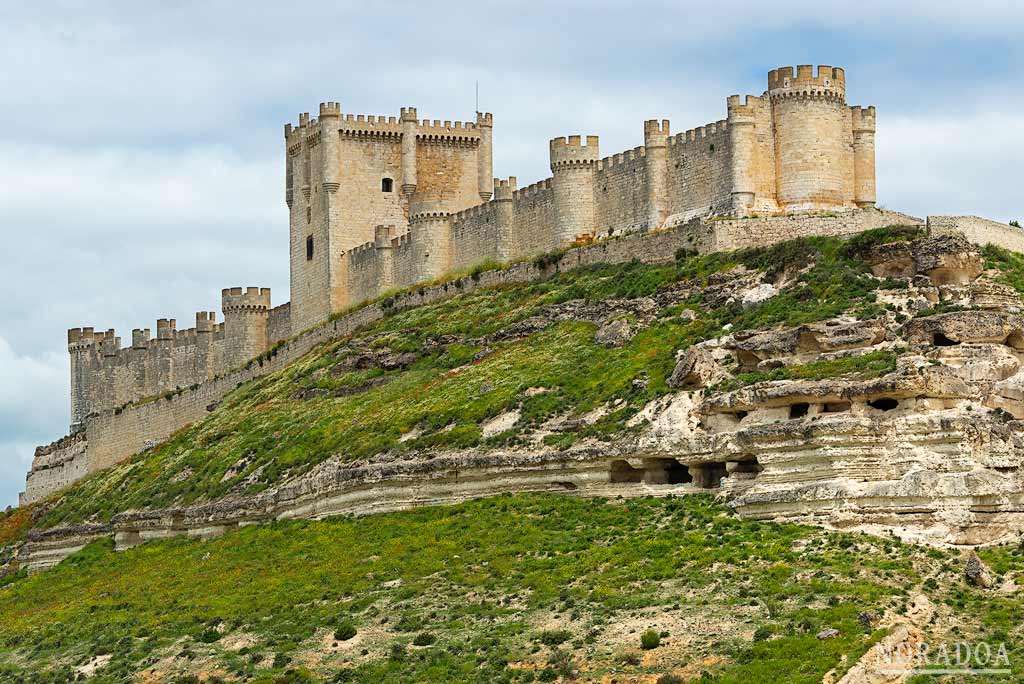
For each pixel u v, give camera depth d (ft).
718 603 335.26
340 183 645.10
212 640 373.40
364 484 447.83
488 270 568.82
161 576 451.94
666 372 428.56
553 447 421.59
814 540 357.82
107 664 371.97
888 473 368.27
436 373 511.81
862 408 379.35
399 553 403.75
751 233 487.61
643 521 386.52
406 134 652.07
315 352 607.37
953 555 351.25
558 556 377.50
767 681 300.20
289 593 395.55
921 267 423.64
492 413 452.76
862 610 321.73
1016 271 433.89
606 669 315.58
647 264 508.12
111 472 613.93
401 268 615.16
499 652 331.77
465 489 431.84
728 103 507.30
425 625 354.74
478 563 384.68
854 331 399.44
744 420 394.32
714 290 465.47
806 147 501.97
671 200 528.22
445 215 602.85
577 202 551.59
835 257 450.30
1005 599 332.60
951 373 377.09
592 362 459.32
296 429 517.14
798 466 376.07
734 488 387.55
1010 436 367.66
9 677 380.78
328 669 339.77
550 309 508.94
